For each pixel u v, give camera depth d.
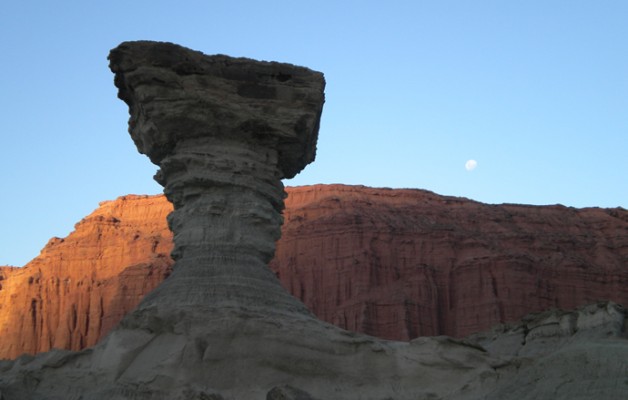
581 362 30.41
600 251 107.38
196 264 36.38
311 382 33.56
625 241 108.12
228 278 35.91
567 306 99.31
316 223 108.06
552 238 107.44
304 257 105.88
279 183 39.50
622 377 29.03
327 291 102.38
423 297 99.31
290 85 39.22
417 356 34.47
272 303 35.81
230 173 37.94
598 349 30.56
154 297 36.06
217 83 38.25
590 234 110.88
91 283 116.31
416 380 33.91
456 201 115.94
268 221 38.06
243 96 38.50
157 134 38.22
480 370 33.47
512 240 106.56
